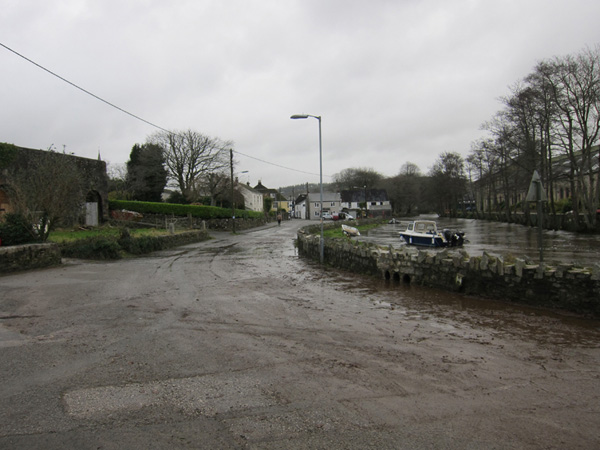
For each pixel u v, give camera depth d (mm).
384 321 7457
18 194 14766
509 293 8797
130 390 4398
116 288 10359
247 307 8516
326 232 36156
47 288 10211
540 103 34969
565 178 38875
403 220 81000
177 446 3320
